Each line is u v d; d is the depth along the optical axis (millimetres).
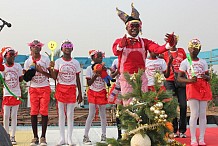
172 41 4523
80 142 6270
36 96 5871
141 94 3641
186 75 5586
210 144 5648
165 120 3439
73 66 5836
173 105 3566
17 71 6098
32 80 5871
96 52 6219
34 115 5895
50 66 5914
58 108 5867
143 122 3539
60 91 5801
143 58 4973
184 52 6340
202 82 5461
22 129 8234
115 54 4988
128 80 3760
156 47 4805
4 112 6090
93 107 6094
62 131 5871
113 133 7324
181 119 6359
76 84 5980
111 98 5590
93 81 6031
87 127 6145
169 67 5820
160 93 3588
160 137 3510
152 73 5816
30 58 5988
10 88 6023
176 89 6340
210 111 12469
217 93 15828
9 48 6027
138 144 3396
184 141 5957
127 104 3688
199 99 5445
